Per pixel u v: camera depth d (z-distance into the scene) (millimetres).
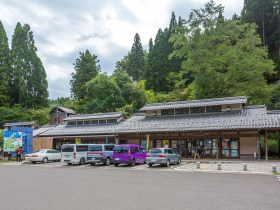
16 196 11352
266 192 12172
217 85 43125
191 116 36062
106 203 9992
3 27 66500
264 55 42781
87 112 55125
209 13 43781
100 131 38969
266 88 42250
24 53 66250
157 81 63750
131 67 79688
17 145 38375
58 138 42781
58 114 55125
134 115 41781
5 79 64625
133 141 38500
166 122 35969
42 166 29016
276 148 37375
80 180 16578
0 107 61219
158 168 25609
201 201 10312
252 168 23391
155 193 12008
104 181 16078
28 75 66438
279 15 59969
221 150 33125
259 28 60469
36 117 59719
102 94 55906
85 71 68438
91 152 29547
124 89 58844
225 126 30828
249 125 29797
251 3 60844
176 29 45438
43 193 12047
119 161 28078
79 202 10164
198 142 34625
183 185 14383
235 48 41750
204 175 19422
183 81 47094
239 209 9055
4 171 22625
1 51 65125
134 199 10711
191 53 42938
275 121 29281
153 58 66125
